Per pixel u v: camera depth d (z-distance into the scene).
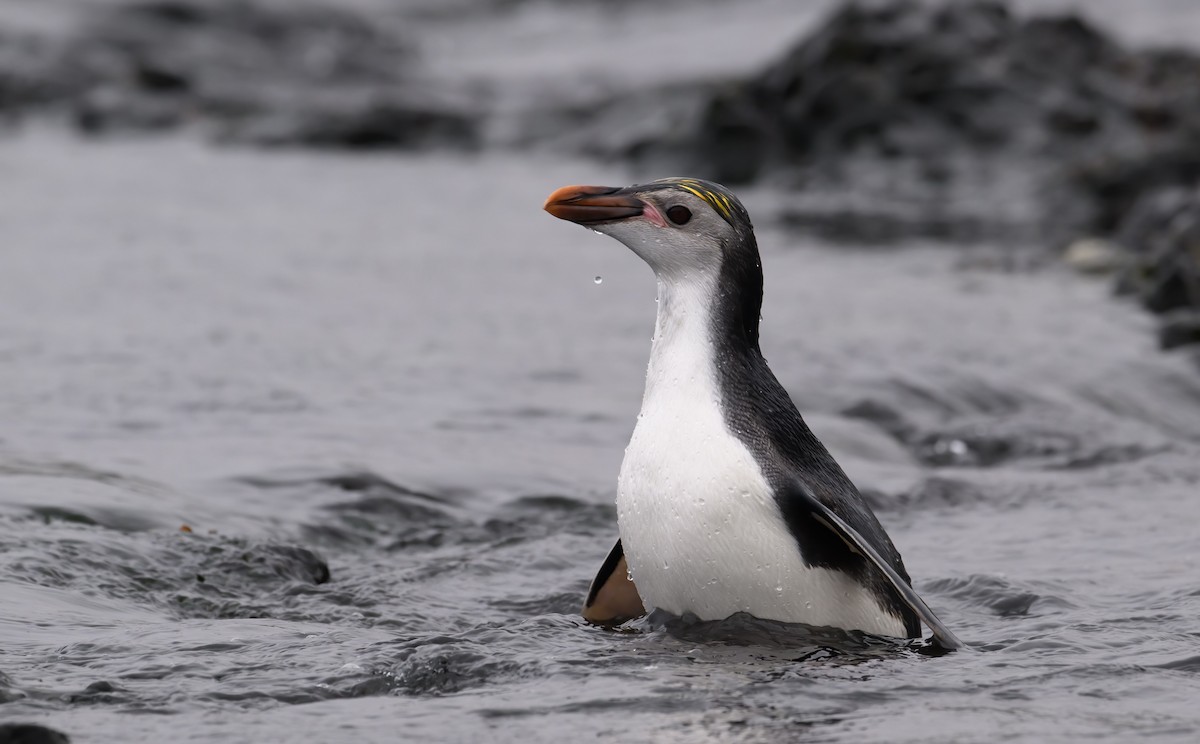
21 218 25.27
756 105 35.25
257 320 18.14
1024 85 35.34
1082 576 9.49
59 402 13.69
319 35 58.66
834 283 22.42
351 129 38.91
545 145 38.66
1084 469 13.80
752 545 7.59
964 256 25.33
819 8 75.06
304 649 7.54
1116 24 60.75
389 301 19.81
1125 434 15.02
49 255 21.97
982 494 12.21
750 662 7.42
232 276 21.02
